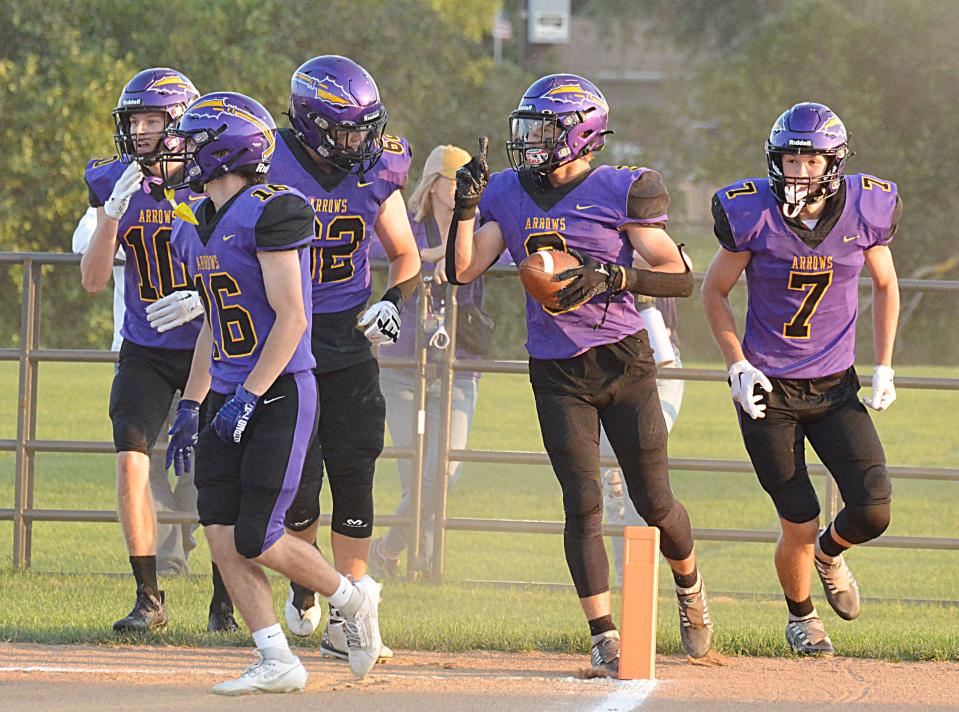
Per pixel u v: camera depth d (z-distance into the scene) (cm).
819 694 1748
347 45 10300
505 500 3906
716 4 15425
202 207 1720
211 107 1681
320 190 1939
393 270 2036
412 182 10450
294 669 1688
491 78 11388
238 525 1667
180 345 2109
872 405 2039
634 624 1806
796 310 1995
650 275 1850
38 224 8644
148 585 2069
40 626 2097
